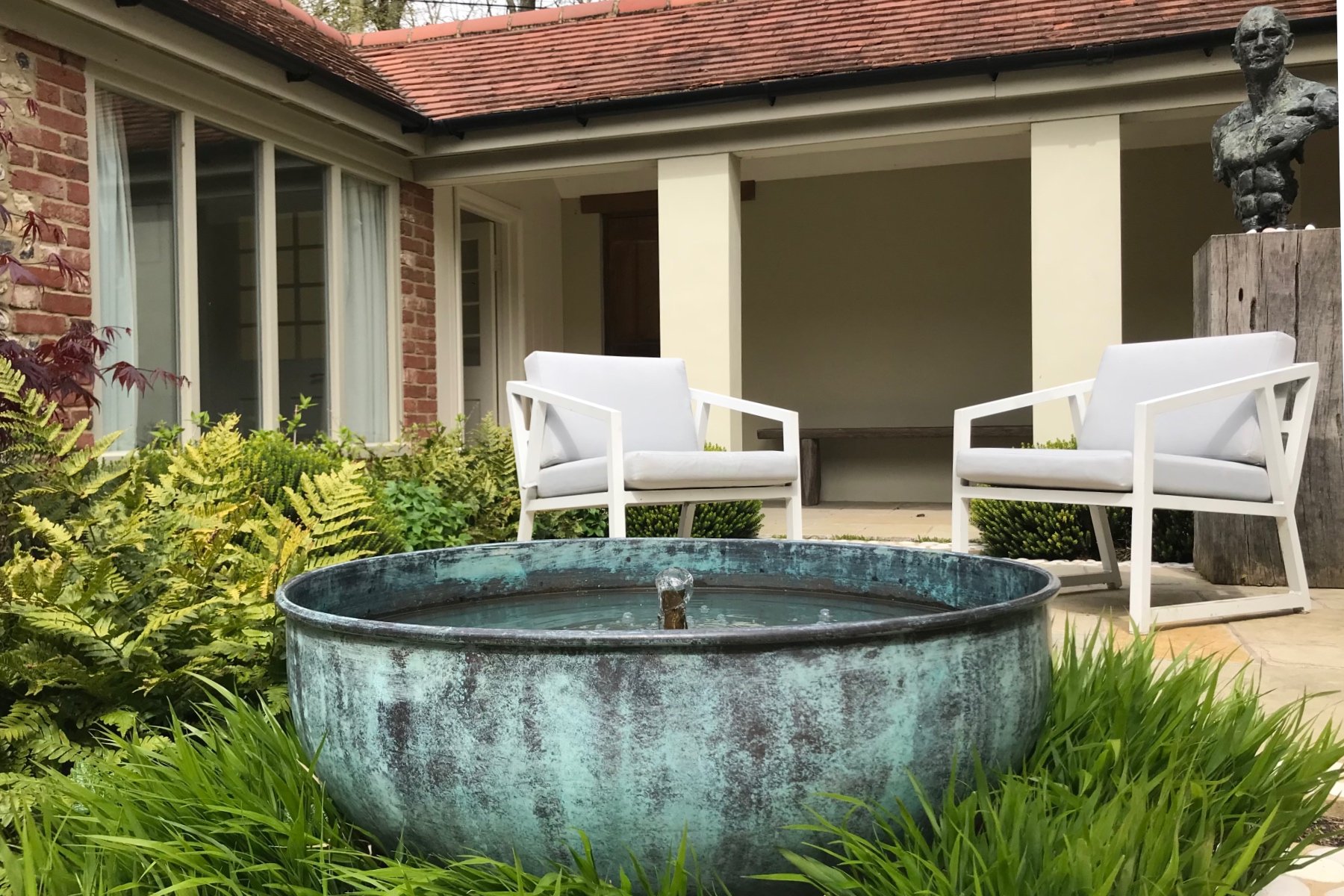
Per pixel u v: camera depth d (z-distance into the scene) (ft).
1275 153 12.11
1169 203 23.17
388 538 11.57
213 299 16.20
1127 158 23.39
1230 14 16.34
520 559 5.94
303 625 4.09
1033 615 4.18
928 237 24.85
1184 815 4.14
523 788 3.52
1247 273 11.70
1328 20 15.16
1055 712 5.02
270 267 17.28
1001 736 3.96
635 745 3.44
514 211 24.66
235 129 16.49
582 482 11.17
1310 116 11.98
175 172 15.42
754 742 3.46
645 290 26.84
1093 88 16.60
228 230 16.51
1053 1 18.56
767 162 21.94
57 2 12.74
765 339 26.07
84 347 9.79
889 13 19.88
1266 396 10.01
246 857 3.95
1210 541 12.07
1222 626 9.59
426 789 3.67
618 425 10.68
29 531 6.79
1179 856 3.69
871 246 25.23
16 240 12.69
